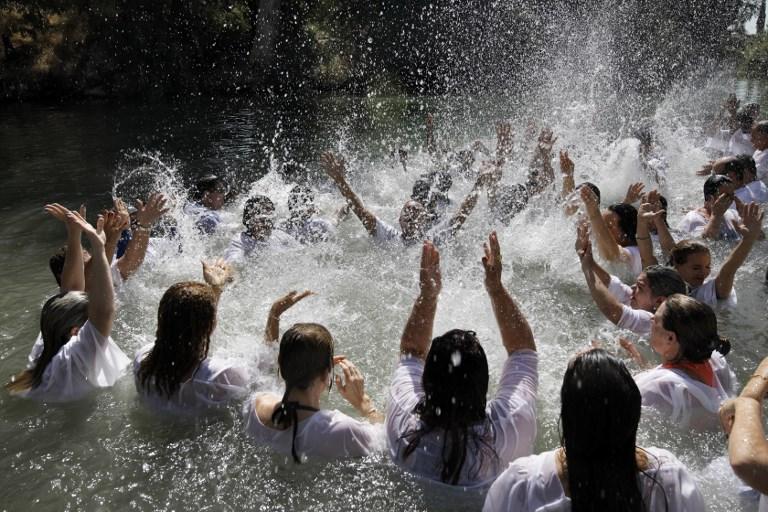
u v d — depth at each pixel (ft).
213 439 11.46
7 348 15.21
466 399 9.71
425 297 11.80
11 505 10.12
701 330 11.28
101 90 74.79
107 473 10.77
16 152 41.22
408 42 89.35
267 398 11.68
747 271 18.57
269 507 10.00
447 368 9.73
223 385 12.32
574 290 18.16
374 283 18.88
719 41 85.20
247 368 12.87
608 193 28.76
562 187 24.36
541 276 19.02
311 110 65.26
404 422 10.44
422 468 10.22
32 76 72.28
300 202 23.39
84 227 13.02
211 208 24.30
